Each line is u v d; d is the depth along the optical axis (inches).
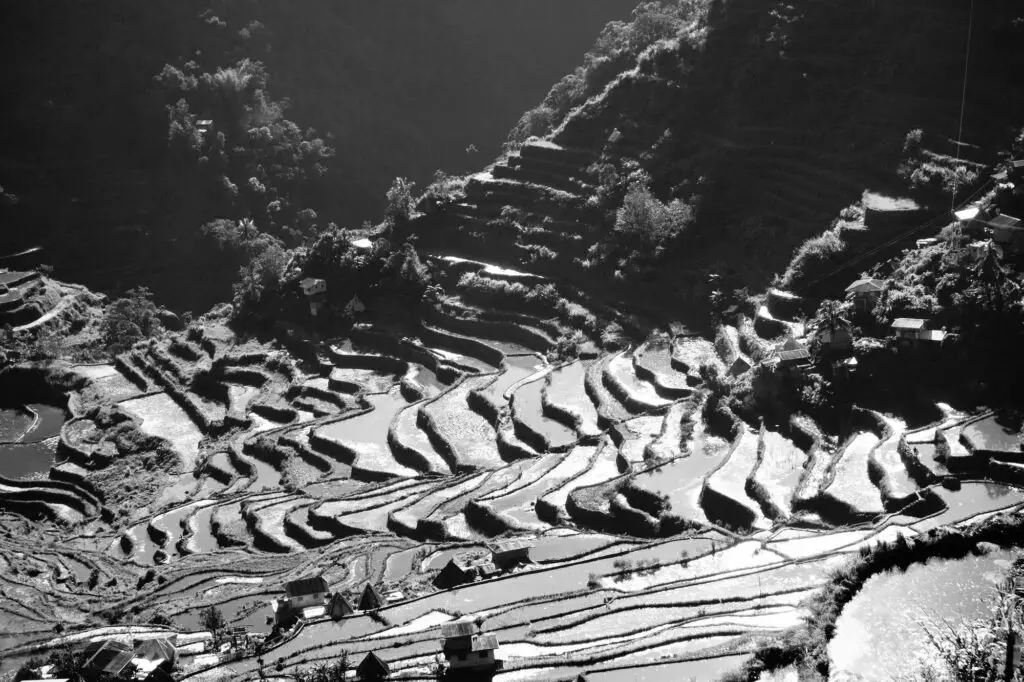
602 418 4534.9
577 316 5625.0
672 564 3112.7
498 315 5964.6
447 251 6643.7
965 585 2503.7
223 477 5226.4
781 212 5152.6
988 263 3799.2
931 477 3191.4
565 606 2962.6
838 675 2223.2
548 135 6993.1
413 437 4972.9
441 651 2760.8
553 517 3779.5
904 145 4813.0
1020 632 2118.6
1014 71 4852.4
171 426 6008.9
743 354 4485.7
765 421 3956.7
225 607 3526.1
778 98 5684.1
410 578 3469.5
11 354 6825.8
